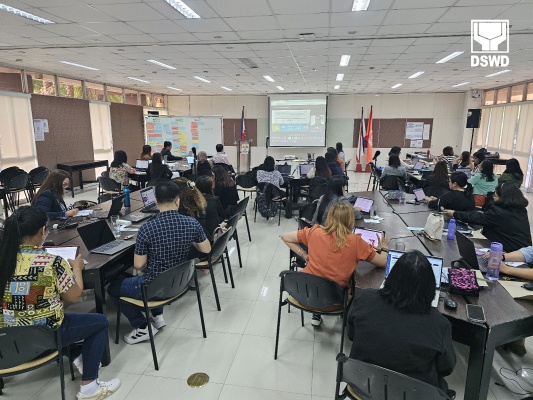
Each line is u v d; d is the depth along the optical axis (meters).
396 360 1.40
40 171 6.94
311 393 2.16
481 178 4.84
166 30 4.65
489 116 11.47
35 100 7.99
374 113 13.02
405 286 1.43
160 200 2.46
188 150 11.73
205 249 2.69
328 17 4.10
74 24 4.38
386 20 4.20
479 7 3.71
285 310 3.15
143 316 2.64
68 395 2.12
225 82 10.05
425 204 4.40
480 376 1.77
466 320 1.75
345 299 2.27
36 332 1.71
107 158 10.80
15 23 4.33
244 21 4.26
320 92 12.70
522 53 5.88
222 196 5.00
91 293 3.32
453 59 6.48
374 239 2.74
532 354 2.54
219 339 2.71
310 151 13.54
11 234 1.70
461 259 2.51
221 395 2.14
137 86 11.27
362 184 10.30
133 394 2.14
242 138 12.45
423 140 12.91
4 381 2.23
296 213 6.63
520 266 2.38
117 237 2.91
